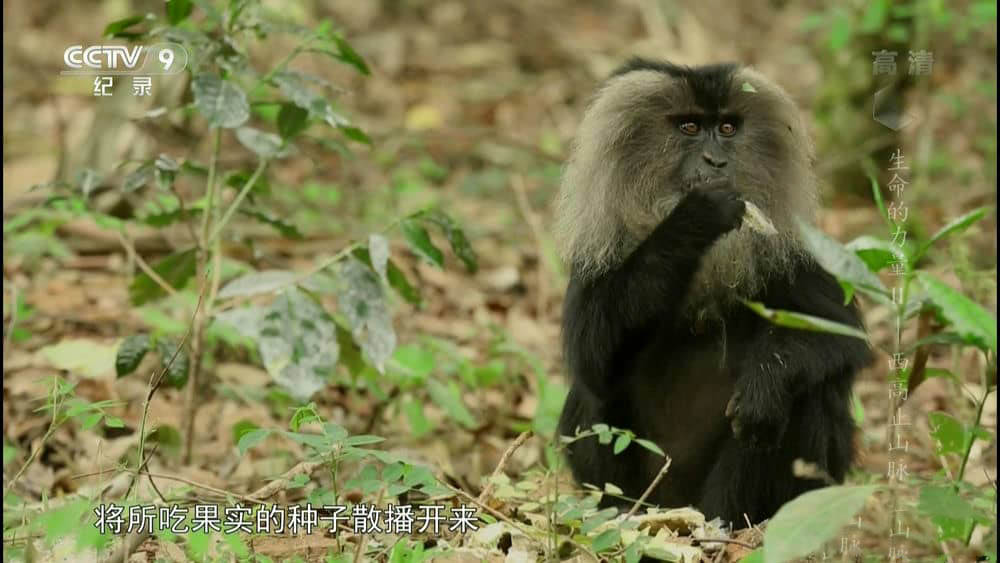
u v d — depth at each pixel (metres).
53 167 14.85
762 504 8.35
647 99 8.68
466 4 23.34
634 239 8.72
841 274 5.84
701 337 8.80
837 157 15.00
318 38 9.25
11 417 10.43
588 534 6.91
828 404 8.30
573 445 8.94
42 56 20.80
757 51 21.53
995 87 15.69
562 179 9.13
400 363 10.09
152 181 13.19
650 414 8.94
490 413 11.07
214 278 9.61
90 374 10.40
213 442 10.26
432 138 17.02
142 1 14.98
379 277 9.34
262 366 11.66
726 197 8.09
